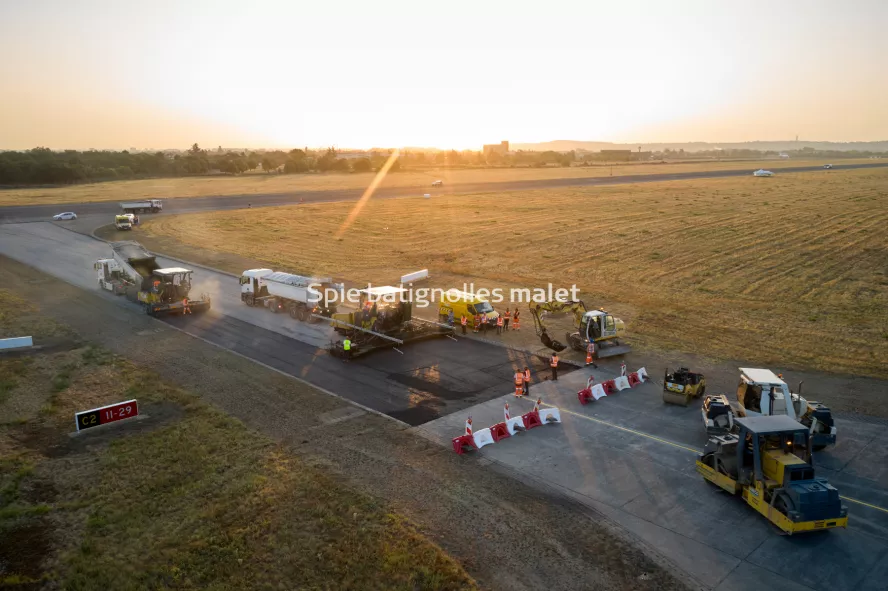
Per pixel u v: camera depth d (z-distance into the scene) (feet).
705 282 158.81
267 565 46.88
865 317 124.06
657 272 171.83
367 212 311.47
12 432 71.72
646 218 271.69
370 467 63.00
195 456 65.00
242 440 69.21
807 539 51.01
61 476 61.16
